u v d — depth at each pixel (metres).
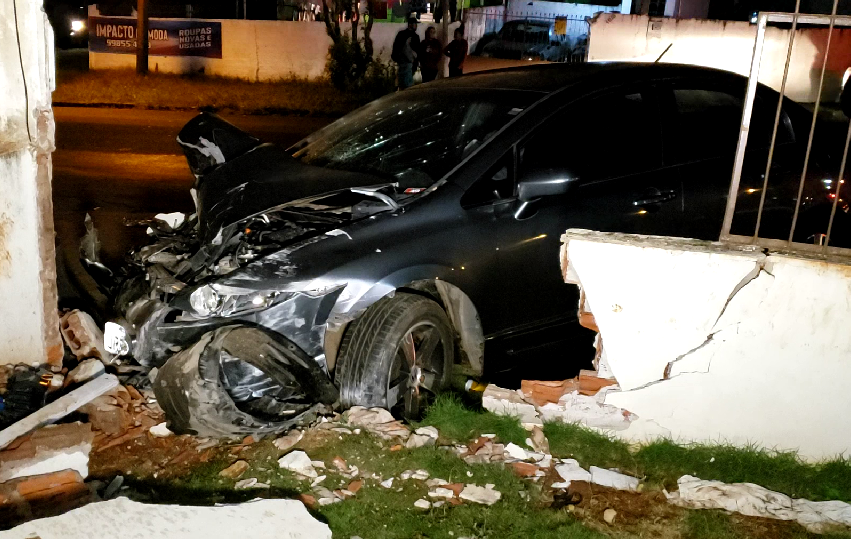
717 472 3.49
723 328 3.48
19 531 2.68
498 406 3.86
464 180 4.06
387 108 5.05
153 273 3.90
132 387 4.01
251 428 3.54
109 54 21.97
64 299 4.94
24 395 3.84
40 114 3.79
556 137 4.36
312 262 3.59
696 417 3.64
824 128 5.29
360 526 3.07
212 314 3.51
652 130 4.64
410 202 3.93
